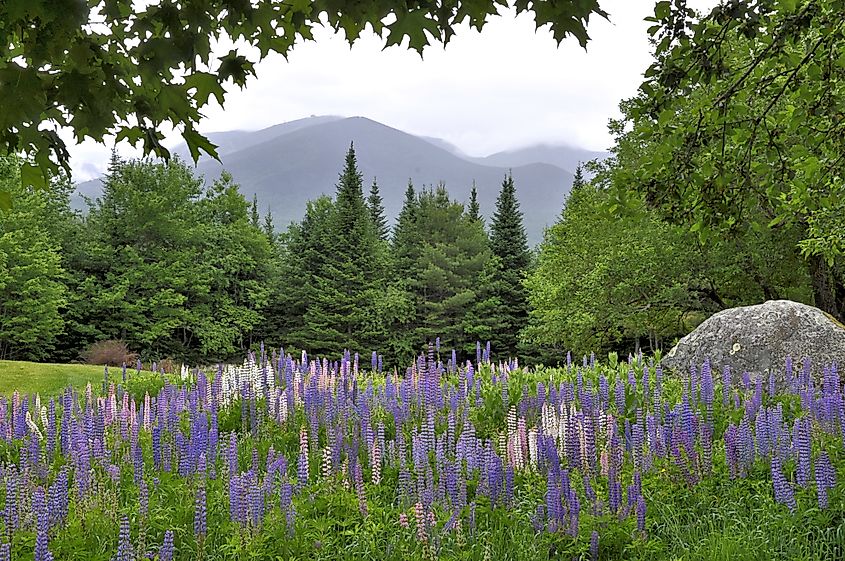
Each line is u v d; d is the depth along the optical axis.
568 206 33.81
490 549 5.98
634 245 24.55
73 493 6.80
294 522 6.10
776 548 5.97
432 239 54.72
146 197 39.12
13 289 33.50
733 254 23.45
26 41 2.79
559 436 8.26
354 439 8.16
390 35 2.71
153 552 5.89
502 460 7.42
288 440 9.27
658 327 26.70
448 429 8.80
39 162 2.90
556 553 5.94
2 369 19.78
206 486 7.12
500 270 53.00
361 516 6.45
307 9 2.95
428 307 49.94
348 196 49.91
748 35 5.04
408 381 10.73
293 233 59.66
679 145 5.93
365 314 46.16
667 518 6.55
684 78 5.39
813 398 9.70
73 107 2.74
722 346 12.51
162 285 39.88
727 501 6.86
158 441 8.09
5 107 2.62
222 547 5.90
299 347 48.38
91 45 2.72
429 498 6.23
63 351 39.69
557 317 28.97
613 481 6.67
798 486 6.74
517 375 11.95
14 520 5.91
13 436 9.36
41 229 38.50
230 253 45.41
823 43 5.84
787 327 12.19
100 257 39.62
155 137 2.95
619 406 9.77
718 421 9.45
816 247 12.44
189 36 2.71
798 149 6.61
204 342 41.16
